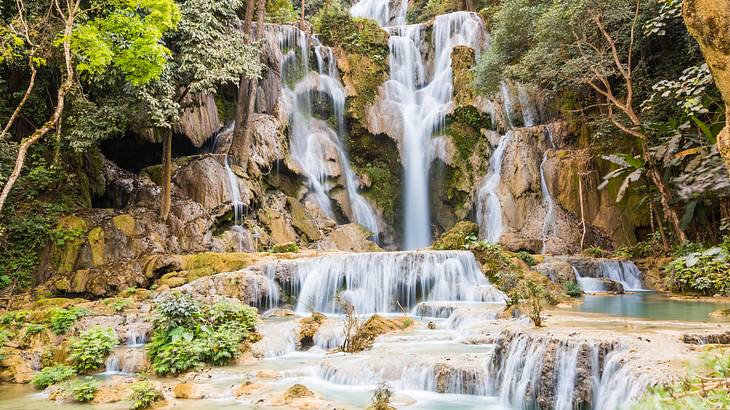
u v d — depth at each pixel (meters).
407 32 26.33
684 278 12.84
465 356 7.66
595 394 5.65
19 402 7.43
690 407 3.43
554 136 20.27
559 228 18.12
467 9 28.45
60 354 9.48
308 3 31.36
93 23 11.88
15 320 10.73
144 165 19.78
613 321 8.02
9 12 14.02
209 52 15.23
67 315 10.60
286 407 6.55
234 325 9.96
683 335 6.33
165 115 14.77
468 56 23.22
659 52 17.94
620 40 17.47
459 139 22.11
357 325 9.89
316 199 21.19
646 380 4.74
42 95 16.70
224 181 17.59
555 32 17.67
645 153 15.24
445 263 13.40
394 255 13.42
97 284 13.09
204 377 8.20
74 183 16.22
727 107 3.77
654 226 17.28
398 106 23.73
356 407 6.41
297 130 22.23
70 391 7.54
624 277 15.33
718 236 14.88
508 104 21.95
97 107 15.96
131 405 6.97
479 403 6.57
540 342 6.27
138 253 14.52
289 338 10.07
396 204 23.31
